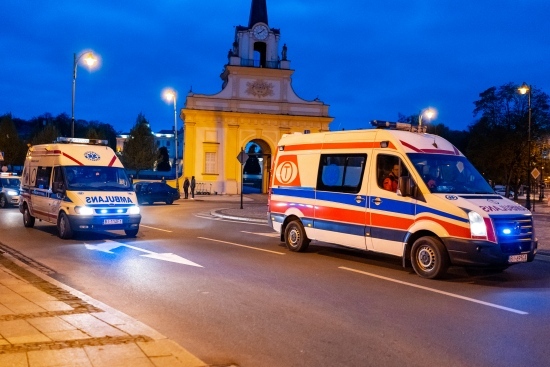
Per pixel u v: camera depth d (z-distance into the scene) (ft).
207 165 163.53
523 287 32.09
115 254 42.14
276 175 46.93
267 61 168.25
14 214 80.23
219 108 164.14
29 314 22.50
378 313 25.38
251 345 20.43
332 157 41.63
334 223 40.55
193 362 17.25
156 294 28.63
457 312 25.84
